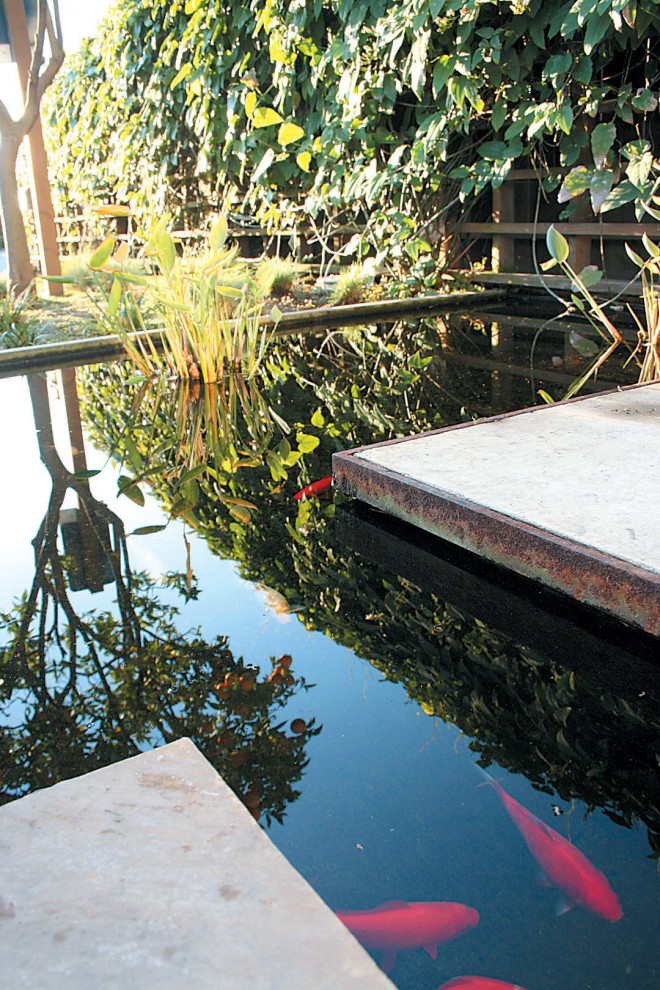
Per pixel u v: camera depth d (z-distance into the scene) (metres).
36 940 0.73
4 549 1.69
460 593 1.45
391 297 4.52
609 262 4.38
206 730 1.09
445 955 0.74
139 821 0.87
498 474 1.61
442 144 4.05
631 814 0.92
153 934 0.73
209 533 1.74
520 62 3.70
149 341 3.14
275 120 4.65
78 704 1.16
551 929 0.77
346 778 0.98
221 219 2.98
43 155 4.71
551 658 1.25
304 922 0.74
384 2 3.92
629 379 2.69
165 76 5.70
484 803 0.94
